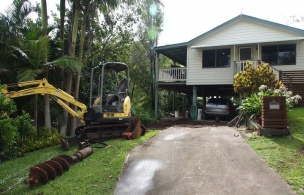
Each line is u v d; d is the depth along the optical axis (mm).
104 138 8984
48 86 8945
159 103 22016
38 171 5297
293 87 12930
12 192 5074
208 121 14422
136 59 21969
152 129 11312
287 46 14195
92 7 11812
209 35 15422
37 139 9469
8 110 5160
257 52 14695
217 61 15430
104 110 8977
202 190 4508
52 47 11453
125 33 17766
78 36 14516
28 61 10148
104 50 17047
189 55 15898
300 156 5566
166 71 16422
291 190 4234
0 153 5219
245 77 10922
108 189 4828
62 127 11422
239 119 10367
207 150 6516
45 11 10758
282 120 7398
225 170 5219
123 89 9445
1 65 9773
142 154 6531
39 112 11617
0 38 9898
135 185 4918
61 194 4742
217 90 20250
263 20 14258
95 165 6070
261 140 7051
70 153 7570
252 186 4492
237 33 14930
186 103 22219
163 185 4820
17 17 10359
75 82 13172
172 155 6309
